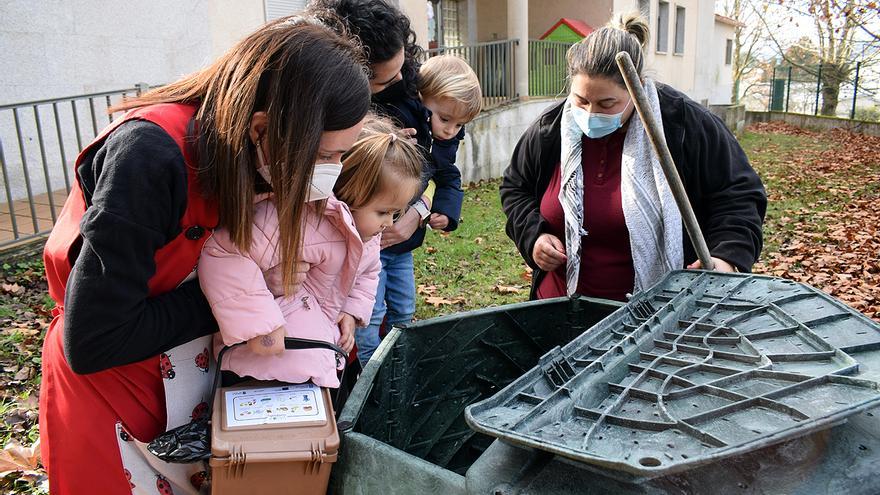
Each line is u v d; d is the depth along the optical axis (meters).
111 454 1.41
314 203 1.53
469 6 15.07
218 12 7.76
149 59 7.23
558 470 1.16
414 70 2.56
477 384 2.16
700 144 2.37
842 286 5.48
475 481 1.19
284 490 1.35
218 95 1.26
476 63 10.25
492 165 10.25
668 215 2.37
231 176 1.26
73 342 1.21
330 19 2.04
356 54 1.35
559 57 12.22
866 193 9.53
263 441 1.31
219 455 1.28
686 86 20.06
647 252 2.41
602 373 1.37
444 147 2.84
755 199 2.38
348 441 1.40
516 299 5.11
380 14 2.16
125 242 1.16
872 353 1.29
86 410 1.40
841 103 23.05
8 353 3.76
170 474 1.43
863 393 1.13
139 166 1.17
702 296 1.78
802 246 6.68
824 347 1.33
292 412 1.39
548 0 15.70
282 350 1.44
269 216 1.44
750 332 1.48
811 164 12.66
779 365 1.30
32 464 2.73
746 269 2.26
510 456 1.22
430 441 2.04
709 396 1.23
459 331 2.06
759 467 1.12
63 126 6.65
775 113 21.27
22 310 4.38
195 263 1.37
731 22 24.59
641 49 2.30
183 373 1.45
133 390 1.41
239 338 1.37
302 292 1.59
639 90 1.93
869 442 1.16
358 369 2.20
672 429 1.12
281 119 1.22
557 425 1.20
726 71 25.97
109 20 6.84
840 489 1.09
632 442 1.11
